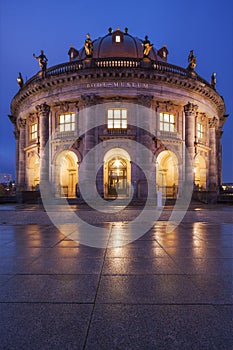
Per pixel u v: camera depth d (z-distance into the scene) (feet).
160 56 144.15
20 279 16.97
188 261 21.34
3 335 10.37
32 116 132.77
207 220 51.19
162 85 114.42
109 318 11.64
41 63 125.90
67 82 114.73
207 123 138.00
